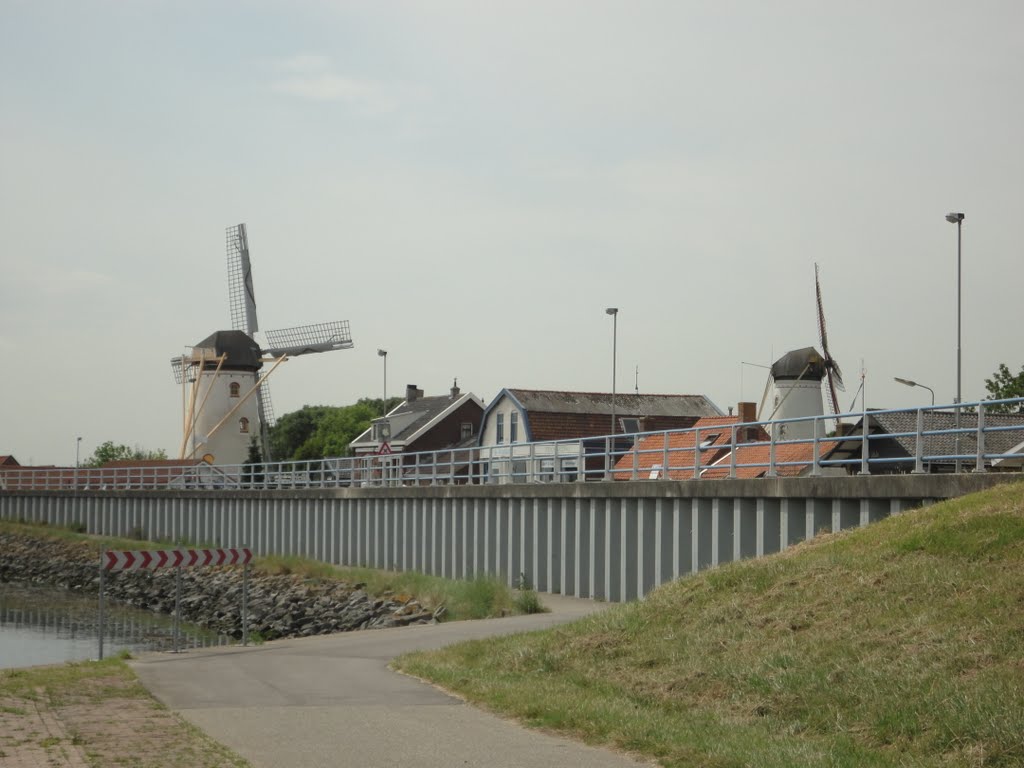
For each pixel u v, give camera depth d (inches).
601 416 3038.9
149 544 2915.8
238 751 502.0
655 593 787.4
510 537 1642.5
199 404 4057.6
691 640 668.7
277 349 4244.6
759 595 704.4
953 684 509.0
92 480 3946.9
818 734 513.7
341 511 2319.1
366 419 5280.5
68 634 1758.1
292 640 1072.8
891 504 954.7
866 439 991.6
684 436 2672.2
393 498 2095.2
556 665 700.0
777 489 1086.4
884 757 467.8
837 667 565.0
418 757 489.1
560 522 1529.3
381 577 1785.2
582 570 1456.7
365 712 603.2
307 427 5856.3
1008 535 653.3
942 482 895.7
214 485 3019.2
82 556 2940.5
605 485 1391.5
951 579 622.5
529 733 541.6
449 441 3535.9
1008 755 448.1
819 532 1029.2
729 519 1174.3
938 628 574.2
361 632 1109.1
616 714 555.8
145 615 2081.7
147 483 3764.8
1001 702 480.4
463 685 675.4
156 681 738.8
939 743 470.0
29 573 2930.6
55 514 3688.5
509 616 1221.1
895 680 531.5
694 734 511.5
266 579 2138.3
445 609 1385.3
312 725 564.7
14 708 616.7
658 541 1277.1
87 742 521.3
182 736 534.9
